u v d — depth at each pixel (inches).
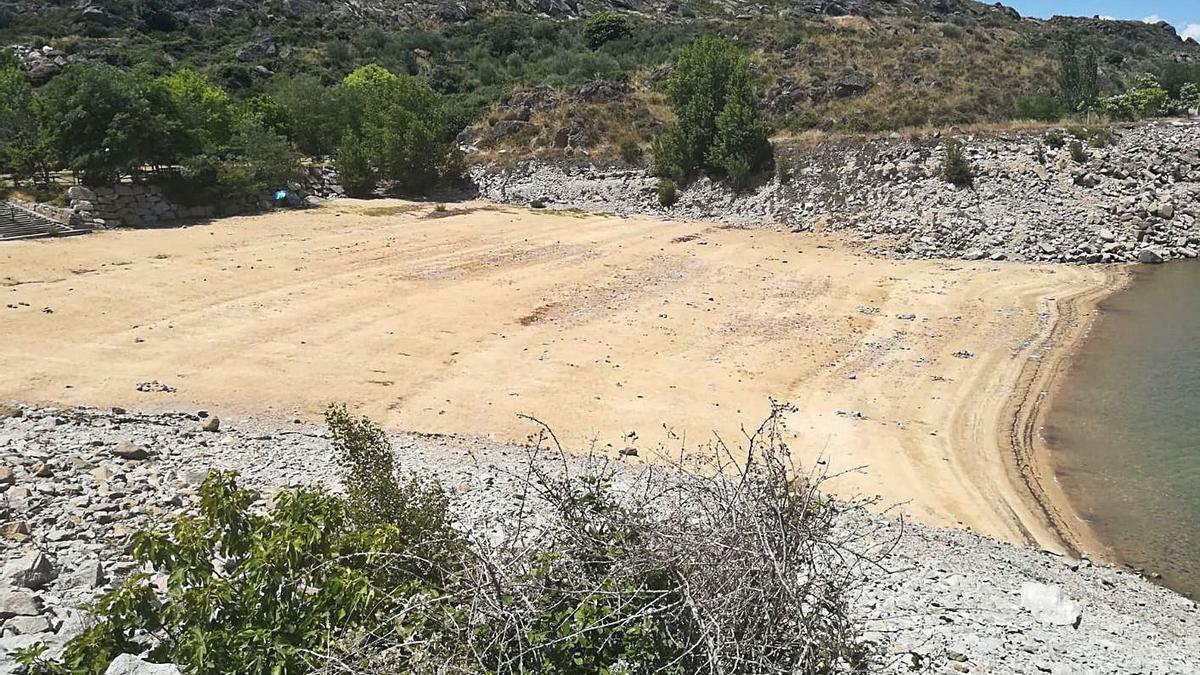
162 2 3405.5
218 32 3351.4
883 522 542.9
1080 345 996.6
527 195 2059.5
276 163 1830.7
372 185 2084.2
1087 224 1498.5
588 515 225.6
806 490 223.6
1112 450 718.5
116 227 1487.5
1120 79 2620.6
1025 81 2258.9
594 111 2274.9
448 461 581.9
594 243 1513.3
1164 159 1626.5
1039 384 871.1
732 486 233.5
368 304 1067.3
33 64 2640.3
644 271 1306.6
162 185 1606.8
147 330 911.7
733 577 191.6
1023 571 490.3
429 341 932.0
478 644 186.2
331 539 232.5
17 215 1380.4
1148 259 1396.4
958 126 1831.9
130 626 214.8
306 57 3161.9
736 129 1871.3
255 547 223.3
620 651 193.2
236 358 840.3
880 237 1560.0
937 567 467.5
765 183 1850.4
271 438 609.0
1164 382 872.9
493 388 797.2
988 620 392.8
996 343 997.8
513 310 1069.8
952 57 2456.9
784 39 2696.9
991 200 1589.6
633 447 665.6
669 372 863.7
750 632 184.1
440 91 2864.2
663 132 2057.1
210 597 209.5
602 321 1038.4
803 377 868.0
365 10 3855.8
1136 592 492.1
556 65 2962.6
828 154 1854.1
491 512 460.8
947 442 729.0
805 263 1391.5
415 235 1540.4
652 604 190.2
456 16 3873.0
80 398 693.9
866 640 291.6
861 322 1066.7
